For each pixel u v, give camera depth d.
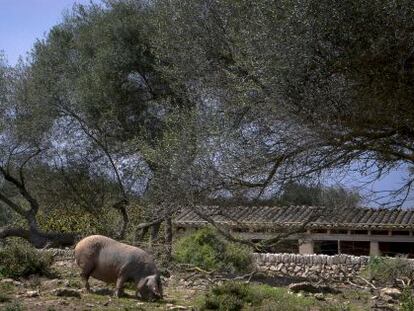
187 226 22.34
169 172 13.14
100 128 21.03
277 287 12.64
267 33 9.09
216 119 11.78
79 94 20.56
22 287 11.19
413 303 9.99
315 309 10.23
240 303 9.91
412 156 10.03
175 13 12.73
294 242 23.39
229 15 11.26
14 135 22.58
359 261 16.27
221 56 12.20
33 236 22.06
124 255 10.52
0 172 23.70
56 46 22.52
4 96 22.64
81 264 10.77
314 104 8.95
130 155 19.94
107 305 9.71
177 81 14.68
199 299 10.45
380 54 8.57
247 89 9.96
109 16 20.70
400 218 23.59
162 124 19.33
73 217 25.02
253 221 19.98
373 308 10.67
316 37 8.68
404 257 16.31
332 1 8.52
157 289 10.39
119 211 22.14
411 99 8.95
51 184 23.64
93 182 23.02
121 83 20.03
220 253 15.88
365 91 8.96
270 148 10.68
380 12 8.38
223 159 11.42
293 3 8.82
